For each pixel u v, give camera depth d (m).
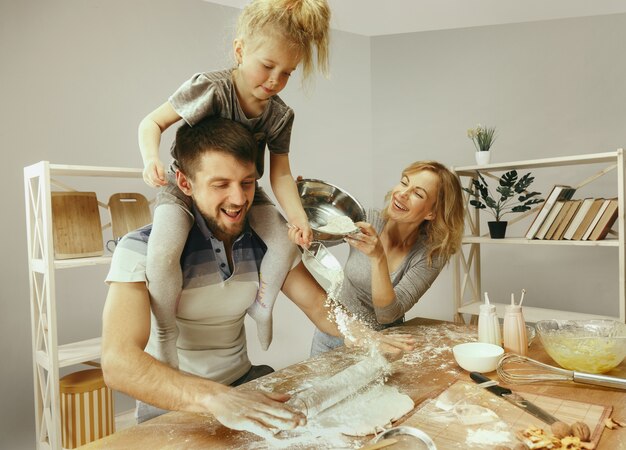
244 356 1.35
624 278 2.18
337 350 1.38
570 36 2.79
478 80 3.04
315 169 3.16
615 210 2.25
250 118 1.25
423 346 1.40
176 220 1.09
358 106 3.30
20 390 2.19
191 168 1.08
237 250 1.25
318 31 1.11
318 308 1.40
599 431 0.82
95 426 1.96
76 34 2.30
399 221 1.86
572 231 2.36
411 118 3.24
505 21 2.93
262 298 1.29
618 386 1.00
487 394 1.00
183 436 0.85
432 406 0.95
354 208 1.57
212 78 1.16
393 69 3.27
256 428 0.82
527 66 2.90
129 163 2.48
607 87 2.71
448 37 3.12
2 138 2.11
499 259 2.97
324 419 0.90
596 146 2.74
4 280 2.13
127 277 1.04
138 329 1.00
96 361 2.33
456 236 1.86
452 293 3.12
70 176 2.29
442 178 1.82
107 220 2.41
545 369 1.14
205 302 1.21
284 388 1.09
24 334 2.19
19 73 2.14
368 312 1.86
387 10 2.89
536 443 0.77
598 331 1.25
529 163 2.42
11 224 2.14
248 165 1.08
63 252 2.01
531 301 2.89
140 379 0.92
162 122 1.22
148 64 2.53
